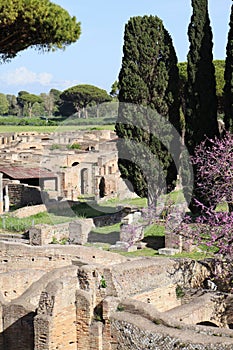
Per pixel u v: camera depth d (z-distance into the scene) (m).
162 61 38.88
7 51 32.44
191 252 31.41
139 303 18.88
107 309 19.00
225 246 23.34
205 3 37.31
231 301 21.47
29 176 54.81
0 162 60.50
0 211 48.44
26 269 24.97
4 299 21.36
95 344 19.12
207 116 37.12
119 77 39.28
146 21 38.72
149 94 38.84
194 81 37.22
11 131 100.19
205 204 34.72
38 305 19.78
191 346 16.67
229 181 25.97
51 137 73.12
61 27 31.64
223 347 16.36
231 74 34.12
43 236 34.69
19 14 29.78
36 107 166.88
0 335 20.88
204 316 20.70
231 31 34.12
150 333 17.56
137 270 20.92
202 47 37.19
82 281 19.88
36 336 19.00
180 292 22.66
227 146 27.30
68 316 19.39
